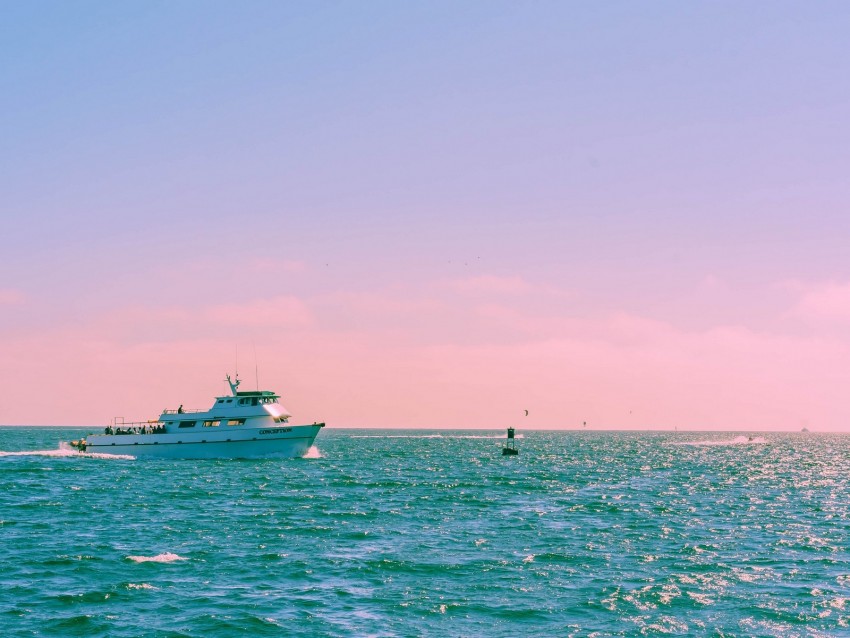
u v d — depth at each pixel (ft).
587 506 261.24
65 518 220.02
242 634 114.62
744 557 170.09
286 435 394.93
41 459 455.63
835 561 165.99
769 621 123.03
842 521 227.81
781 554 173.68
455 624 120.67
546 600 133.80
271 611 125.70
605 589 140.97
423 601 132.46
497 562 162.61
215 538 188.14
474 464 500.33
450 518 226.99
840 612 127.75
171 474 355.36
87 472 364.99
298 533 196.44
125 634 113.91
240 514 230.68
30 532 195.21
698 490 329.11
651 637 115.65
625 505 265.34
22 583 140.87
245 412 397.19
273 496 278.26
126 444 409.28
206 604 128.98
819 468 501.15
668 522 223.10
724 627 120.06
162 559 162.20
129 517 222.89
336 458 543.39
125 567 154.61
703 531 205.98
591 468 475.72
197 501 261.24
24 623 118.11
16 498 266.16
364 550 174.19
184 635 113.91
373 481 346.33
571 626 120.37
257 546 177.88
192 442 399.85
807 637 115.96
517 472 428.97
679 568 158.51
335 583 143.54
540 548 178.70
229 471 370.94
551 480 374.02
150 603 129.08
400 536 193.67
